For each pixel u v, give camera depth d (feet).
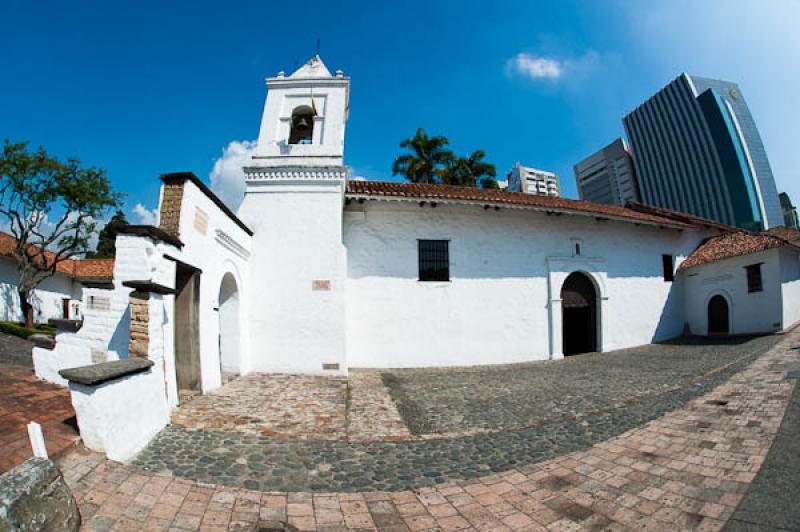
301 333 30.25
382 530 10.05
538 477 12.99
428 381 29.32
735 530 9.55
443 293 38.04
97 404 12.03
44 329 55.36
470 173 77.25
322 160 31.94
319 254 31.04
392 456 14.73
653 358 37.42
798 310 44.52
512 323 39.78
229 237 25.44
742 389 21.70
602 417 19.13
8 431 12.51
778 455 13.17
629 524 10.11
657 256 50.65
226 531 9.59
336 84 34.27
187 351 20.70
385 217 37.76
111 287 17.69
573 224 44.06
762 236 47.80
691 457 13.80
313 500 11.33
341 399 22.56
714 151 193.98
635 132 229.04
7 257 61.72
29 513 7.66
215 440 15.08
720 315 49.08
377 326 36.50
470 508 11.12
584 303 45.03
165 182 19.86
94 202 64.08
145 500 10.52
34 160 58.34
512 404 22.11
